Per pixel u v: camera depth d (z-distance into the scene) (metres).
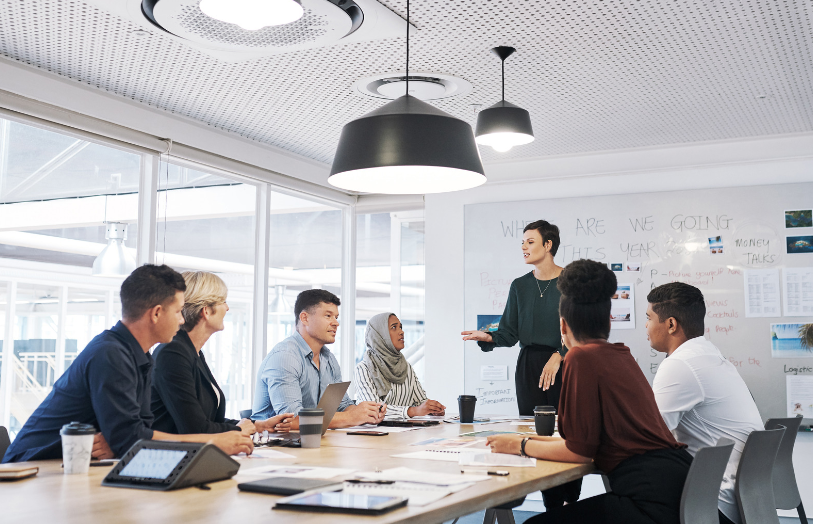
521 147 5.11
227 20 2.37
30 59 3.54
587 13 3.02
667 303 2.63
